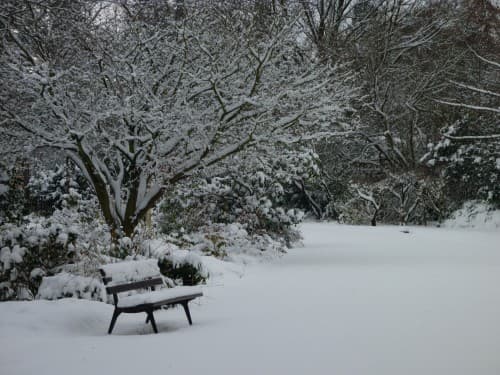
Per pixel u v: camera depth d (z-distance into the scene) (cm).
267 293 988
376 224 3406
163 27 1417
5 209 1197
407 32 4144
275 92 1342
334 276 1196
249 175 1773
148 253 1098
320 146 3441
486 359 513
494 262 1428
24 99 1234
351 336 616
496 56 3509
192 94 1282
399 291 955
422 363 502
